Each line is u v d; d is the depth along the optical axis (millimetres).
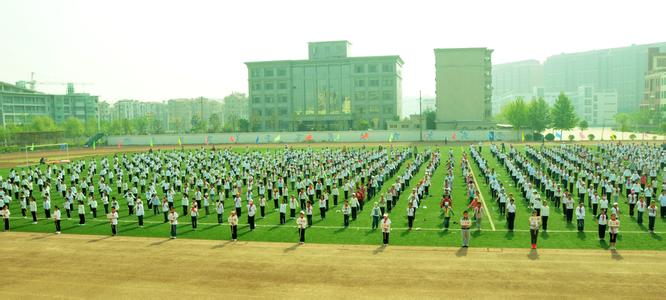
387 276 23547
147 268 25578
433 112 152000
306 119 173250
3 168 78500
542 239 29703
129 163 72312
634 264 24562
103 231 34406
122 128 197125
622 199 42906
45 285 23422
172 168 61750
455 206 40781
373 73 168125
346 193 45594
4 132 137500
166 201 37844
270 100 175375
